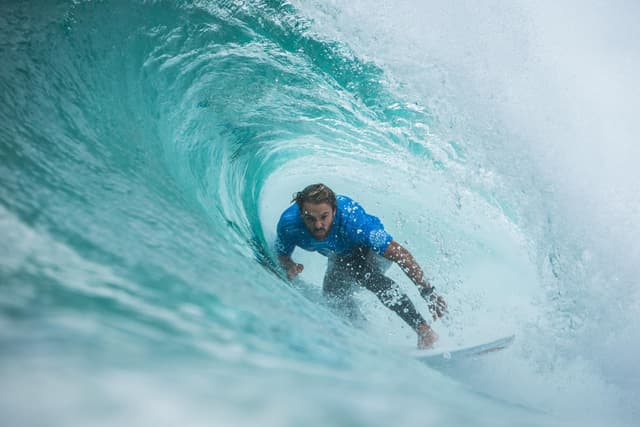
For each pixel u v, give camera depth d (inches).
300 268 561.0
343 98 781.9
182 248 327.0
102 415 87.4
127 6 621.9
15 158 315.9
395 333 526.0
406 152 757.9
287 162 762.8
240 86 696.4
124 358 117.1
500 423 136.6
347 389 135.0
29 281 169.6
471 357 482.9
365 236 514.9
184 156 561.9
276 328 217.6
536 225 684.7
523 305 620.4
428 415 123.9
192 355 136.3
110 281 200.1
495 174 719.1
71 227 249.9
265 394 112.3
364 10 808.3
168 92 599.2
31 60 456.4
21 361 103.2
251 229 600.4
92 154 405.4
